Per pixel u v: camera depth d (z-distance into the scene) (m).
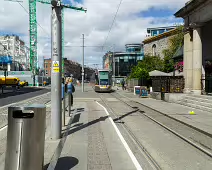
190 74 19.59
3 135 8.00
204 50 20.03
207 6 16.70
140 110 14.75
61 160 5.51
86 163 5.33
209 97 15.62
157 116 12.46
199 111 13.90
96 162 5.41
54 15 7.28
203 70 19.92
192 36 19.59
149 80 37.38
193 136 8.13
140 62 44.09
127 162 5.42
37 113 4.26
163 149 6.65
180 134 8.33
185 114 12.66
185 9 19.31
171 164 5.45
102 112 13.59
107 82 37.72
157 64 42.44
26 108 4.21
